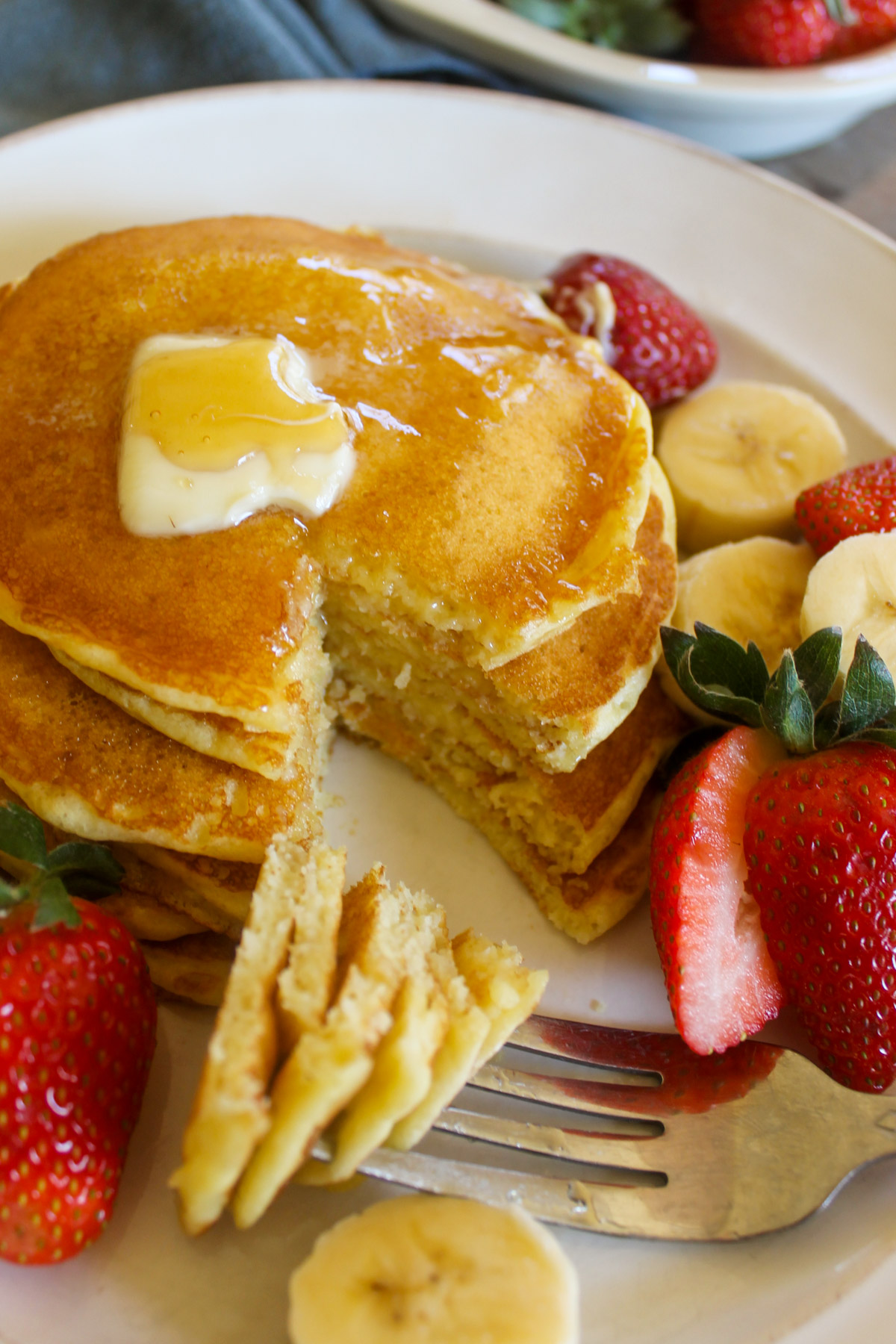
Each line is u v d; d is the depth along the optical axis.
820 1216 0.31
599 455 0.34
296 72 0.42
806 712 0.31
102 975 0.30
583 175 0.41
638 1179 0.31
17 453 0.33
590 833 0.34
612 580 0.33
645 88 0.42
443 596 0.33
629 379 0.38
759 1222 0.30
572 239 0.41
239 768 0.32
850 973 0.31
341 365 0.34
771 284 0.41
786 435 0.38
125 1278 0.30
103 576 0.32
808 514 0.36
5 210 0.38
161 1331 0.29
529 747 0.34
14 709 0.32
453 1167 0.30
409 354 0.34
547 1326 0.29
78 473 0.32
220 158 0.40
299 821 0.32
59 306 0.34
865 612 0.34
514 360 0.35
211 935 0.33
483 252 0.41
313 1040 0.28
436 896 0.34
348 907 0.31
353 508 0.33
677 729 0.35
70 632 0.31
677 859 0.32
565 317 0.38
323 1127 0.28
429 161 0.41
